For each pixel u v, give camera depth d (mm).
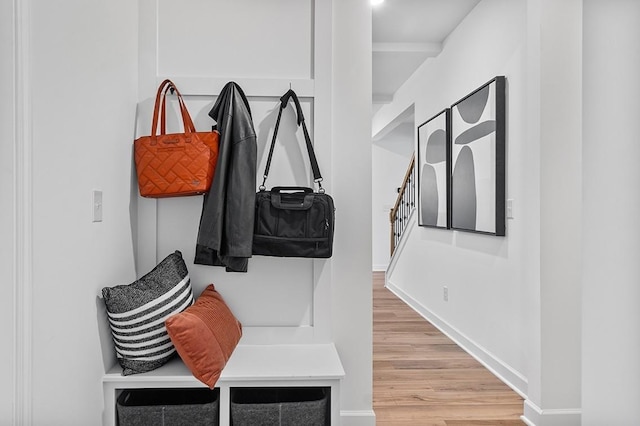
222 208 1947
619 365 910
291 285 2215
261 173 2207
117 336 1773
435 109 4457
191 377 1784
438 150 4238
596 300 987
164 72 2184
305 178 2211
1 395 1231
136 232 2139
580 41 2344
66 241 1488
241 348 2145
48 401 1380
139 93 2152
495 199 3029
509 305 2930
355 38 2242
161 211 2182
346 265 2240
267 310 2211
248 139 1983
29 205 1274
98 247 1732
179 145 1965
